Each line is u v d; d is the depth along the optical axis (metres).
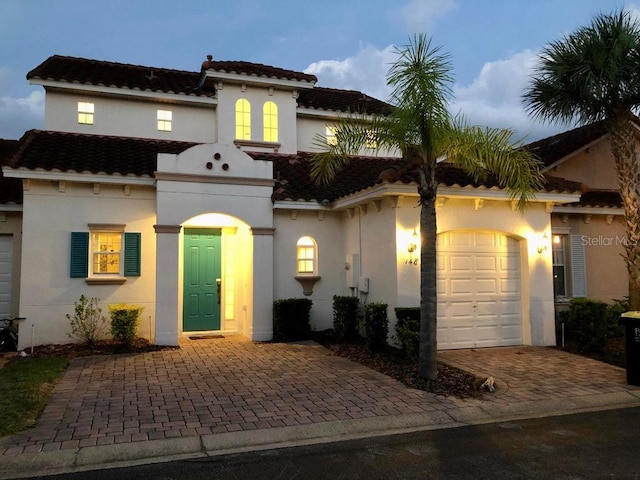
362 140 8.48
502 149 7.96
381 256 10.95
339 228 13.02
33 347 10.57
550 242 11.60
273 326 11.91
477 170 9.02
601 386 7.95
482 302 11.16
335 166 9.01
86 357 9.81
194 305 12.73
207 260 12.94
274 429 5.90
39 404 6.61
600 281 13.88
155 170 11.70
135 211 11.60
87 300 11.10
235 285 13.12
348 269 12.47
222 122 15.20
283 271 12.42
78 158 11.72
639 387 7.89
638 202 10.73
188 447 5.40
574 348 10.95
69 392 7.35
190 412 6.45
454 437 5.80
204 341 11.70
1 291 11.61
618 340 11.91
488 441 5.65
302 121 16.58
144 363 9.30
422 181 8.03
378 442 5.64
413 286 10.41
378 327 10.09
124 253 11.45
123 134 14.62
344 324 11.44
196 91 15.12
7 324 11.49
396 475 4.70
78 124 14.25
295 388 7.63
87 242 11.16
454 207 10.88
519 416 6.68
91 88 14.10
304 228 12.67
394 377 8.30
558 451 5.33
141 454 5.23
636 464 4.96
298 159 14.99
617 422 6.37
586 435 5.86
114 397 7.10
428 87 7.41
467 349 10.85
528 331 11.25
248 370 8.80
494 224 11.16
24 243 10.75
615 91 10.39
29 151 11.62
